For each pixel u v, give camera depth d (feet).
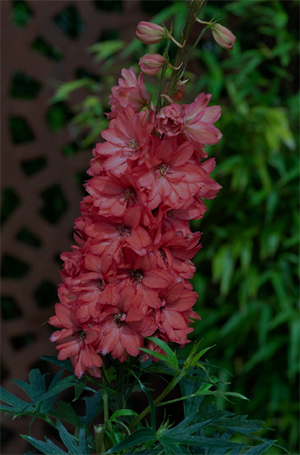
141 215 2.96
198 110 3.01
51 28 6.69
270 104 6.91
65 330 3.07
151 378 7.29
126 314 2.97
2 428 7.57
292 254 6.60
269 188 6.24
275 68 6.89
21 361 6.93
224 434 3.38
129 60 6.93
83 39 6.77
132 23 6.83
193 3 3.00
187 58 3.05
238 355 6.82
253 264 6.64
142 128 2.95
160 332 3.09
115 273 2.98
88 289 3.03
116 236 3.01
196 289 6.72
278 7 6.73
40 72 6.72
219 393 3.06
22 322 6.94
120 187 3.01
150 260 2.95
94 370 3.06
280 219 6.60
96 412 3.50
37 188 6.82
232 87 6.48
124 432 3.23
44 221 6.89
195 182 2.99
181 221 3.05
